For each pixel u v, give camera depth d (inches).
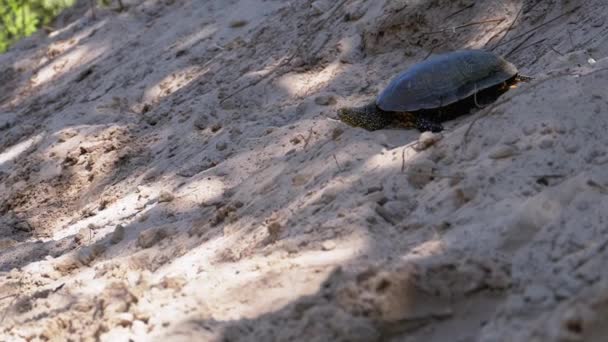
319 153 85.9
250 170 89.0
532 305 70.1
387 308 70.7
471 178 77.9
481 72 85.8
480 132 81.1
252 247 79.4
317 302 72.2
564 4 95.7
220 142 95.0
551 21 95.2
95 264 84.7
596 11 93.3
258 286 74.9
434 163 80.5
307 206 80.7
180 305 75.0
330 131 88.7
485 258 72.5
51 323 76.5
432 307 71.0
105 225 90.4
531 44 94.0
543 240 73.5
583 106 80.4
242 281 75.7
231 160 90.7
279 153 89.3
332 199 80.4
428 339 70.2
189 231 84.3
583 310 67.6
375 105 87.3
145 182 95.6
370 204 78.2
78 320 76.2
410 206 78.4
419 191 79.2
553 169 77.5
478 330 70.0
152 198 91.9
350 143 85.1
